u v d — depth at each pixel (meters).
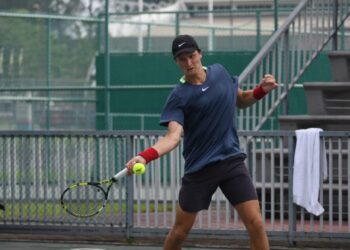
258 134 25.89
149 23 47.97
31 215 27.58
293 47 32.19
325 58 40.41
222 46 48.16
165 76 44.78
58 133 27.08
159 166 26.50
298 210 26.27
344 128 30.41
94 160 26.84
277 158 26.88
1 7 60.94
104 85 42.94
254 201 18.55
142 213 26.80
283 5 48.38
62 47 50.97
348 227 25.55
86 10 52.38
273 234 25.98
